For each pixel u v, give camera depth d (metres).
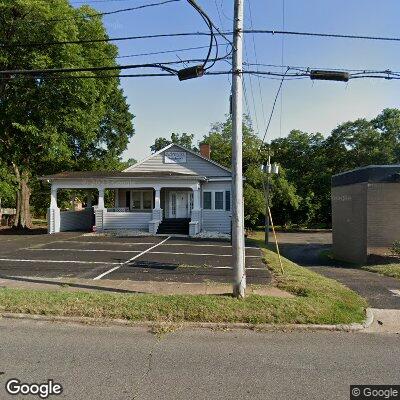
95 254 14.47
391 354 5.56
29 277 10.11
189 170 27.05
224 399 4.12
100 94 29.23
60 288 8.89
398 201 19.09
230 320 6.88
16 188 28.47
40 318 7.02
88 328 6.59
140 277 10.19
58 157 28.62
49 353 5.40
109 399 4.09
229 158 37.44
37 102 24.77
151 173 25.61
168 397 4.14
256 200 29.94
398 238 19.05
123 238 20.83
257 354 5.48
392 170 18.12
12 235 23.12
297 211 44.94
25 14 22.69
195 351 5.57
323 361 5.25
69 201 47.56
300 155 54.69
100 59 27.36
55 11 22.97
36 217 54.47
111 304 7.39
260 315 6.98
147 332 6.42
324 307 7.46
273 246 23.53
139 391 4.28
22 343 5.80
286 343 5.98
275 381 4.59
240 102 8.11
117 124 42.00
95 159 38.47
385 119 50.09
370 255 18.12
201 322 6.82
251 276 10.55
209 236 22.34
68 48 23.36
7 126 26.31
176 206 28.12
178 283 9.46
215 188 26.23
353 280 11.89
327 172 49.66
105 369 4.88
